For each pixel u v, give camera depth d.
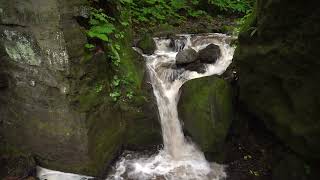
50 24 3.87
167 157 5.31
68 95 4.19
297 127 4.25
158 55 5.94
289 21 3.95
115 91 4.94
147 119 5.21
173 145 5.44
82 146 4.43
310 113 4.06
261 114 4.87
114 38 5.11
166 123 5.45
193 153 5.35
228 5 8.78
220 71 5.73
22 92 4.51
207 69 5.78
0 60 4.50
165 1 8.40
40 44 4.04
